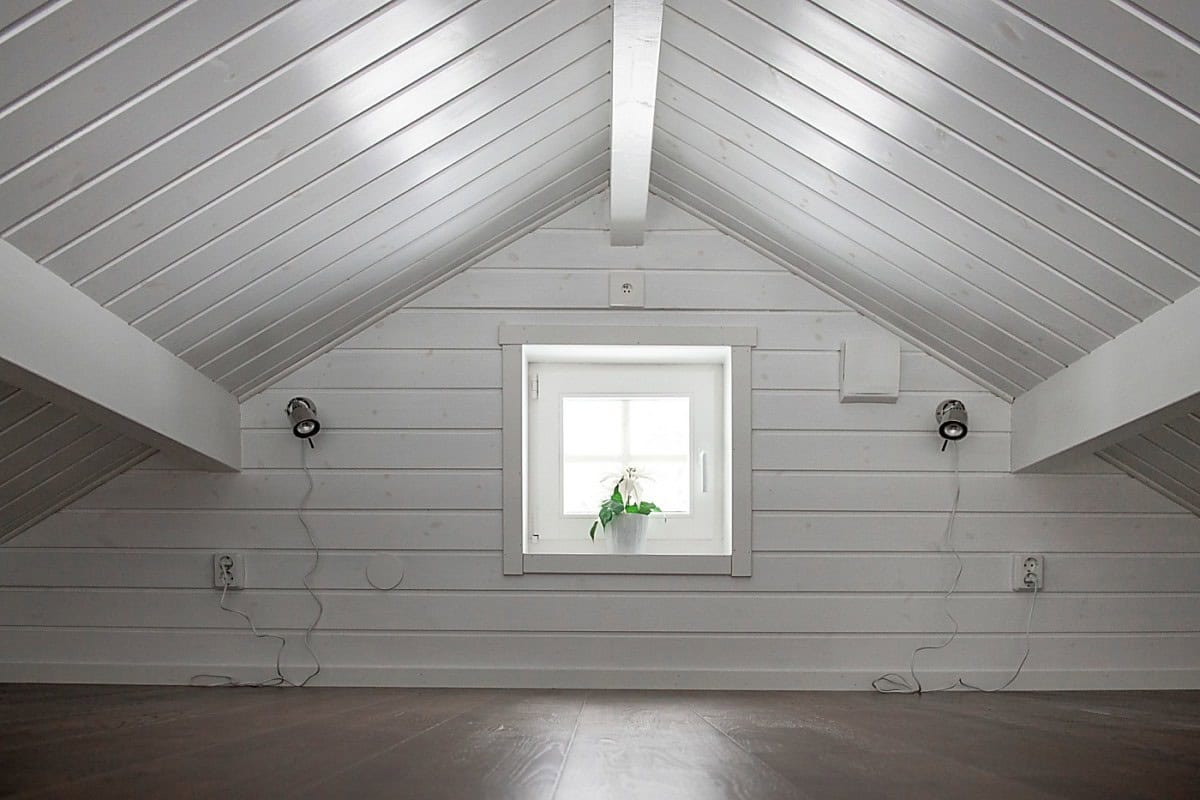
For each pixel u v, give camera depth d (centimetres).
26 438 321
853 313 387
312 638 380
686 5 252
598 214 389
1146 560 381
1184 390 271
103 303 270
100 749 218
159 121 210
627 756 215
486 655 379
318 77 221
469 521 383
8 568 382
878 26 221
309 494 383
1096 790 175
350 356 387
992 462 383
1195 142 206
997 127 233
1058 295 294
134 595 381
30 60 179
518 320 387
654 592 381
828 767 202
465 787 176
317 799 163
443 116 265
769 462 384
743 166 324
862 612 380
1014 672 378
